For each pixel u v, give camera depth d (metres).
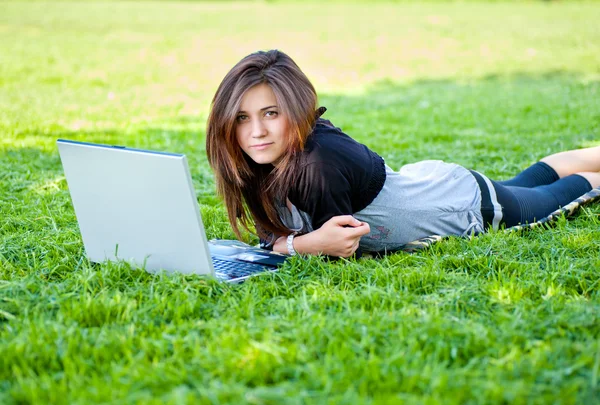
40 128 6.68
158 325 2.58
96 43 14.04
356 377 2.13
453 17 19.22
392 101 8.74
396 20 18.78
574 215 3.83
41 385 2.10
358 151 3.18
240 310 2.64
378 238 3.43
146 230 3.00
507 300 2.69
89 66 11.47
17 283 2.86
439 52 13.62
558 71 10.93
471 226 3.55
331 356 2.26
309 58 13.00
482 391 2.04
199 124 7.23
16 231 3.80
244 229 3.82
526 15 19.25
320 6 22.97
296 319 2.54
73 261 3.29
